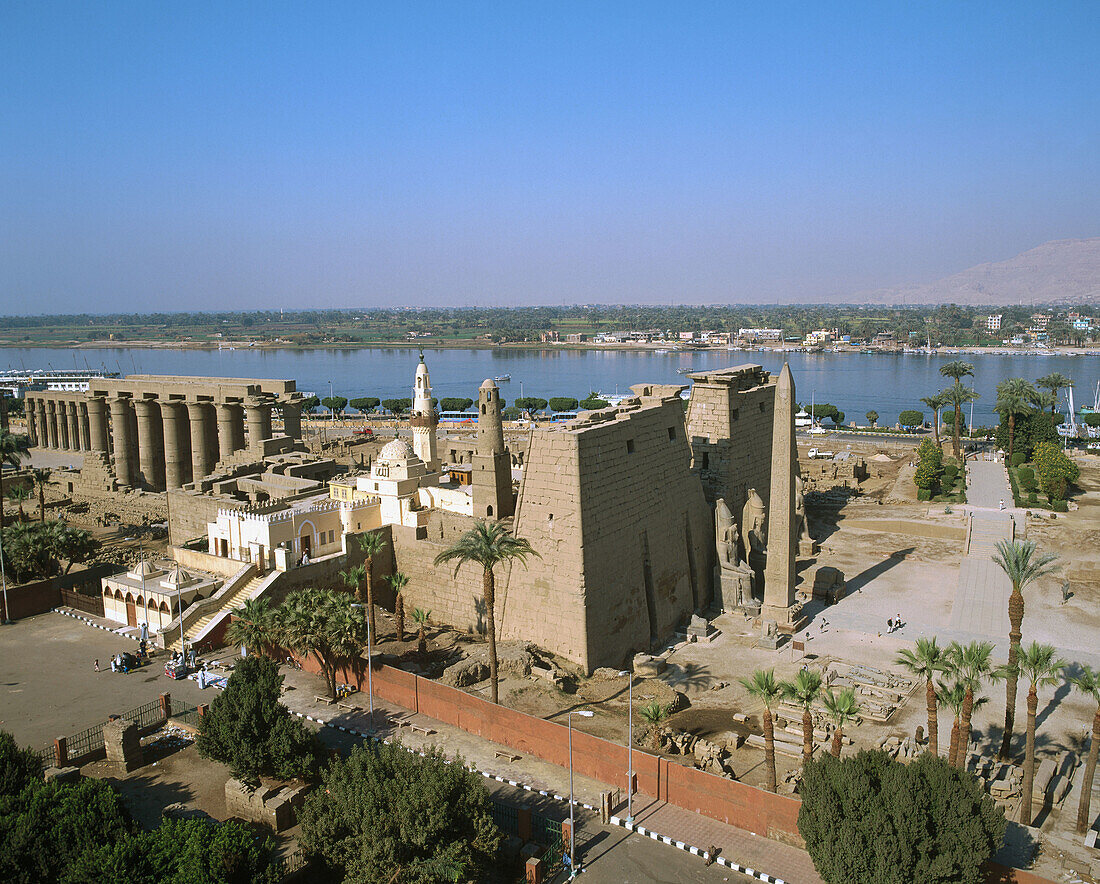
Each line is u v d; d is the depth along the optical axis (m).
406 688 51.66
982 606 73.06
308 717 50.41
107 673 56.69
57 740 43.69
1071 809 42.03
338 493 80.12
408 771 35.12
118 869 30.16
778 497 68.31
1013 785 43.41
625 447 65.31
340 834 34.12
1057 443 135.25
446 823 33.38
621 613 64.44
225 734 39.88
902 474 127.25
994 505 105.88
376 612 71.00
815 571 77.75
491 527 51.97
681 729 51.38
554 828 38.66
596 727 49.59
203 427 114.19
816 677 40.06
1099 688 39.09
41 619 67.94
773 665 61.91
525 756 46.03
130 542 93.50
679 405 74.88
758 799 38.47
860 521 101.31
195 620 63.41
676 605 72.25
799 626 69.06
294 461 95.69
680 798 40.91
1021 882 33.22
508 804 41.12
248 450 101.94
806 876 35.44
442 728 49.16
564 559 60.56
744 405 85.50
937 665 40.06
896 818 32.34
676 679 60.12
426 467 81.81
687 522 74.81
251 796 39.16
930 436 167.12
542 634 62.53
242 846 32.53
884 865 31.41
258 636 53.31
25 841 32.03
